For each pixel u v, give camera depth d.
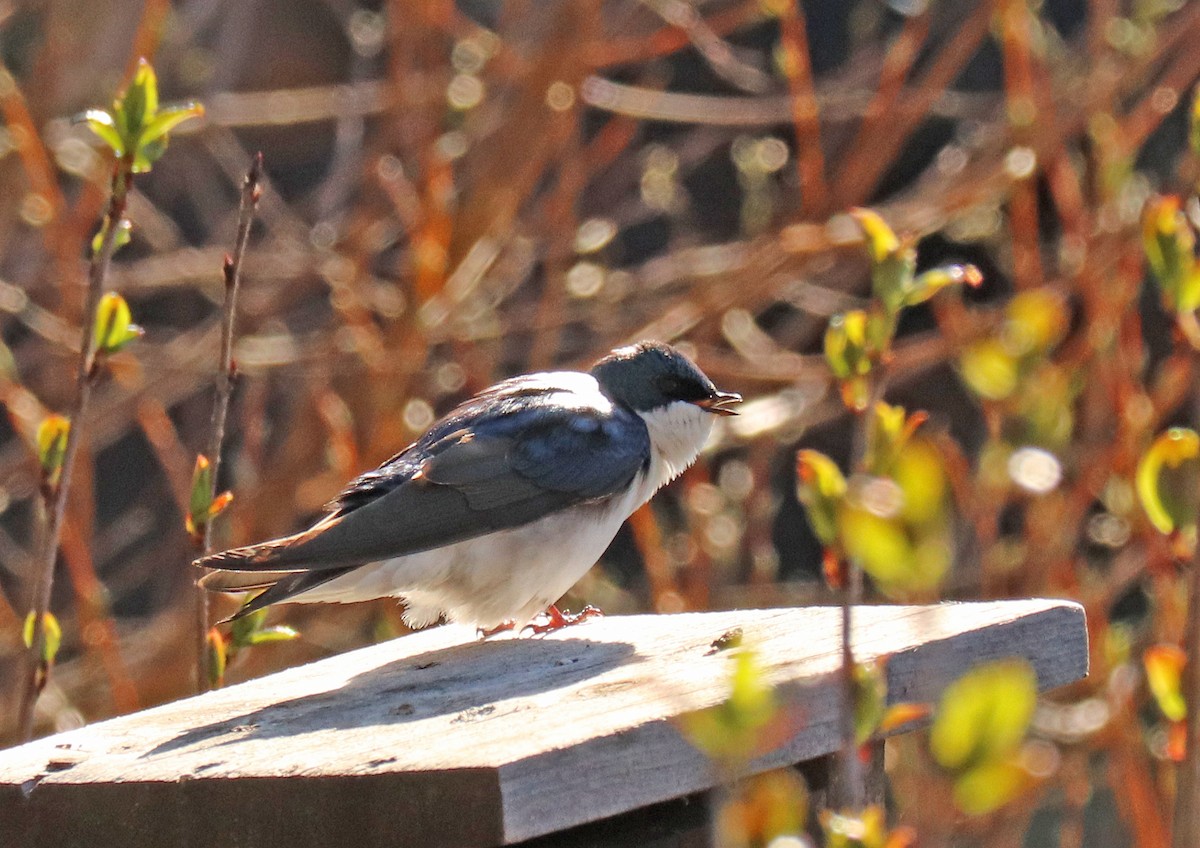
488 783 4.52
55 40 12.55
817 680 5.04
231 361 7.26
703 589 11.48
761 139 13.70
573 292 11.95
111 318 7.11
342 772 4.71
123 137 6.78
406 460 7.07
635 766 4.84
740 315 12.27
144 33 11.23
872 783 5.62
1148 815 10.10
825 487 3.58
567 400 7.46
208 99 12.88
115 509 18.09
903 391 14.87
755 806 3.14
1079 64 12.31
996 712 2.57
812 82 13.65
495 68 12.30
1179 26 11.45
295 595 6.29
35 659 7.27
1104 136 11.36
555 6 12.25
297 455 11.93
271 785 4.81
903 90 13.94
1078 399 11.77
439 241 11.75
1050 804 12.20
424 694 5.82
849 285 13.61
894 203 12.66
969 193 11.66
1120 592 13.19
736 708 2.90
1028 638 5.93
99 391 14.21
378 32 13.20
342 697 5.89
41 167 11.18
